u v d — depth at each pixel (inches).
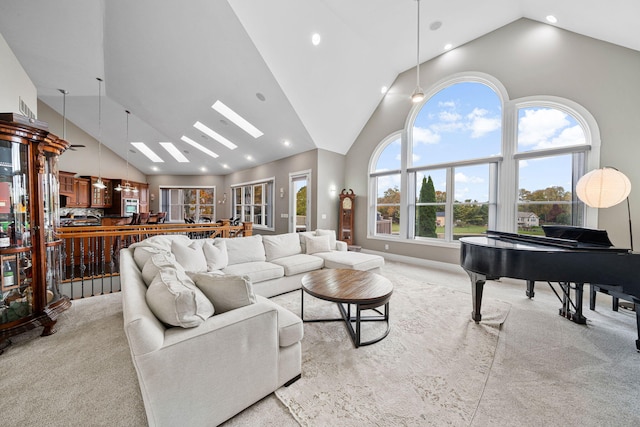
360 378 62.4
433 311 104.2
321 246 153.4
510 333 86.0
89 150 302.5
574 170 130.4
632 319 97.3
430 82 184.1
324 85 174.9
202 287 57.9
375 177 224.2
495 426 48.9
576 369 66.9
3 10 116.8
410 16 141.7
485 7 136.4
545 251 76.5
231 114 209.2
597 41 122.3
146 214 250.1
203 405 45.4
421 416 51.1
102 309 102.7
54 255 94.4
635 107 114.3
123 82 190.4
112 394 56.2
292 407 52.9
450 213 177.5
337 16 140.3
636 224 114.1
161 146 306.8
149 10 123.6
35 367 65.6
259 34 130.6
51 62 161.6
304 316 98.5
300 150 230.2
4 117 73.4
